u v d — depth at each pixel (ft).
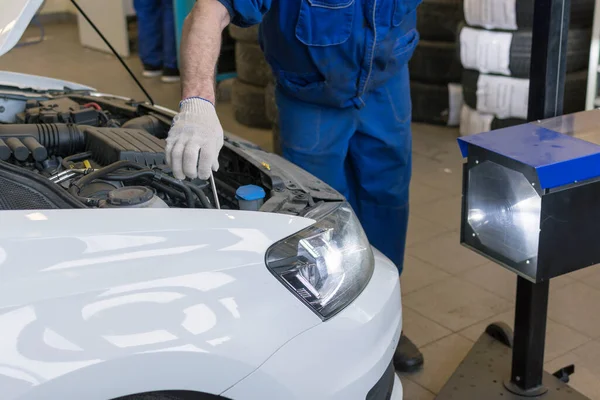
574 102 13.91
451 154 15.21
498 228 6.37
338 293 5.33
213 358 4.55
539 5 6.55
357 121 8.35
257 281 4.84
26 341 4.10
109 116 7.90
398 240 9.20
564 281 10.30
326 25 7.52
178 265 4.61
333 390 5.08
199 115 5.76
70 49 25.29
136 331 4.36
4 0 5.57
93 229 4.53
